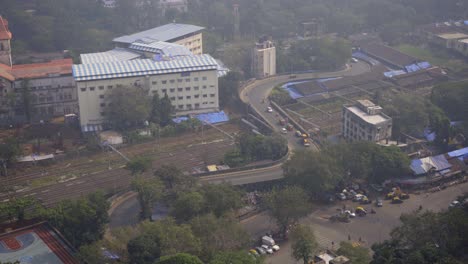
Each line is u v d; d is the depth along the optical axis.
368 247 195.50
